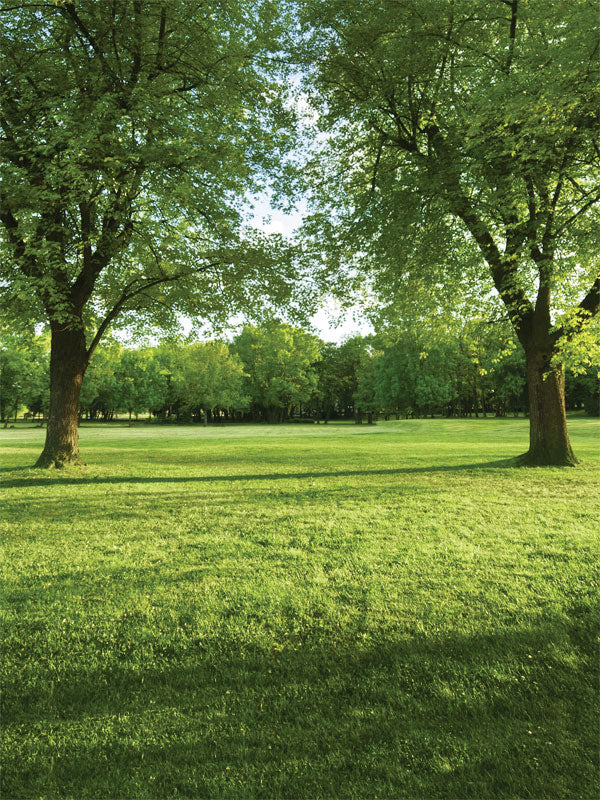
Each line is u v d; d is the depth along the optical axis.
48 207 11.09
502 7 11.32
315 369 76.69
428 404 66.06
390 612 4.21
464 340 17.92
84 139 9.42
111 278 15.91
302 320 16.00
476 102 9.68
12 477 12.41
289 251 14.61
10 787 2.45
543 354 14.52
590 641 3.74
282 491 10.41
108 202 11.13
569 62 8.34
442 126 12.63
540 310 14.55
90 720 2.95
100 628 4.02
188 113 12.93
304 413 97.69
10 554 5.94
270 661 3.53
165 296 16.50
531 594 4.54
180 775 2.52
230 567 5.36
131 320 18.44
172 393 74.31
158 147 11.02
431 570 5.20
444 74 12.42
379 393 68.62
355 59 12.54
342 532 6.78
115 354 20.61
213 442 28.92
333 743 2.73
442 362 62.94
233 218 14.08
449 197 11.55
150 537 6.68
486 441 28.66
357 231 13.47
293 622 4.05
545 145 9.48
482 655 3.55
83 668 3.48
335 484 11.36
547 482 11.34
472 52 11.31
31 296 11.44
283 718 2.95
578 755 2.61
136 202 13.27
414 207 12.10
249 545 6.18
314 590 4.67
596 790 2.38
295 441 29.44
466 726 2.86
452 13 10.70
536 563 5.41
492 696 3.13
